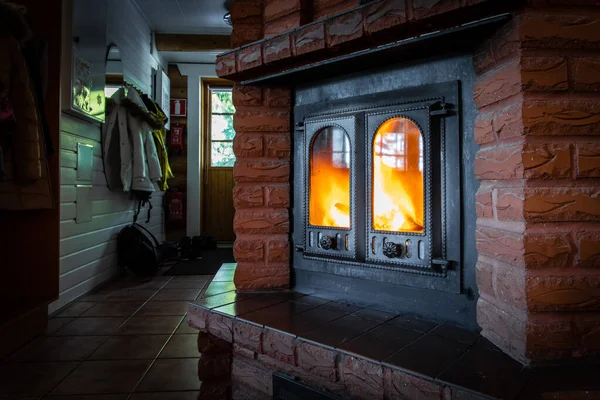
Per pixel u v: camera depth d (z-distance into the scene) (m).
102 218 3.69
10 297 2.46
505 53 1.21
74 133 3.14
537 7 1.15
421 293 1.55
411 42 1.38
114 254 3.94
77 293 3.17
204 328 1.67
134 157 4.07
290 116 1.93
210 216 6.22
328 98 1.81
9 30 2.15
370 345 1.28
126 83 4.26
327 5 1.75
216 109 6.36
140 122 4.23
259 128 1.90
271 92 1.91
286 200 1.92
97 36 3.35
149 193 4.39
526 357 1.12
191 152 5.99
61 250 2.91
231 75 1.84
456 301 1.46
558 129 1.14
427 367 1.12
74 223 3.13
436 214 1.50
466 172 1.43
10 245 2.49
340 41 1.47
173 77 6.04
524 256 1.12
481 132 1.32
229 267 2.55
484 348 1.25
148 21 5.12
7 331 2.08
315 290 1.87
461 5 1.19
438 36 1.32
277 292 1.91
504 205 1.21
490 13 1.21
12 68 2.13
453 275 1.45
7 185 2.11
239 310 1.64
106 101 3.75
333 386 1.30
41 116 2.40
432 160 1.49
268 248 1.92
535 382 1.03
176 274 4.17
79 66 2.99
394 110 1.58
